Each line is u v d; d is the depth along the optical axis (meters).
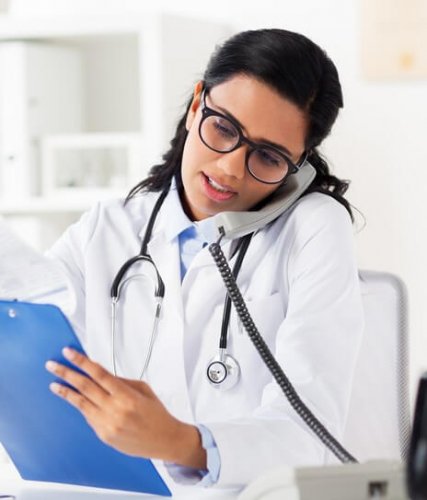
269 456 1.35
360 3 3.38
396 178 3.39
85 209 3.39
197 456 1.32
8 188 3.46
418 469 0.79
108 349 1.76
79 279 1.86
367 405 1.69
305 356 1.50
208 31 3.47
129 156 3.36
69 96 3.67
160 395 1.69
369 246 3.43
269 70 1.50
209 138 1.56
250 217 1.59
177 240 1.77
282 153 1.55
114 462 1.32
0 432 1.42
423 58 3.33
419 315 3.38
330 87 1.58
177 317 1.71
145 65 3.27
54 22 3.37
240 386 1.64
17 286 1.39
